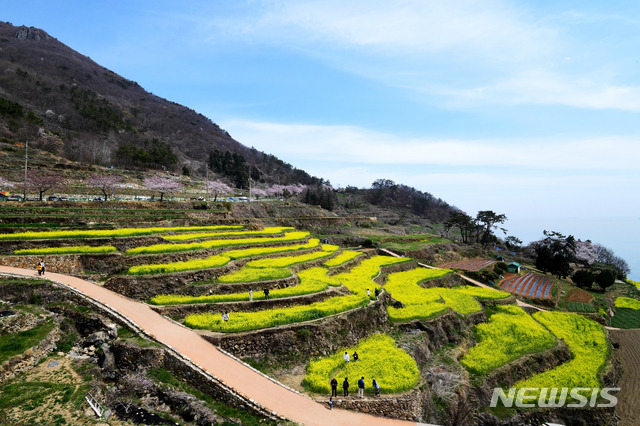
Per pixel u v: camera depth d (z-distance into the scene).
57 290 34.41
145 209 71.94
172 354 27.95
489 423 35.12
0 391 23.23
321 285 45.59
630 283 121.75
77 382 25.19
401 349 37.88
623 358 58.38
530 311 69.19
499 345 48.25
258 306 37.84
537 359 46.44
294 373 31.39
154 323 32.28
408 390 30.31
